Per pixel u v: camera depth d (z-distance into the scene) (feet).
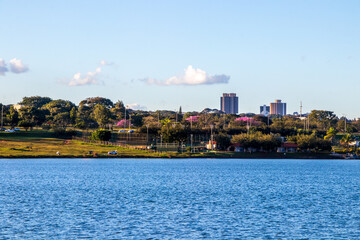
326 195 433.48
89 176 624.59
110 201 370.32
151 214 310.45
